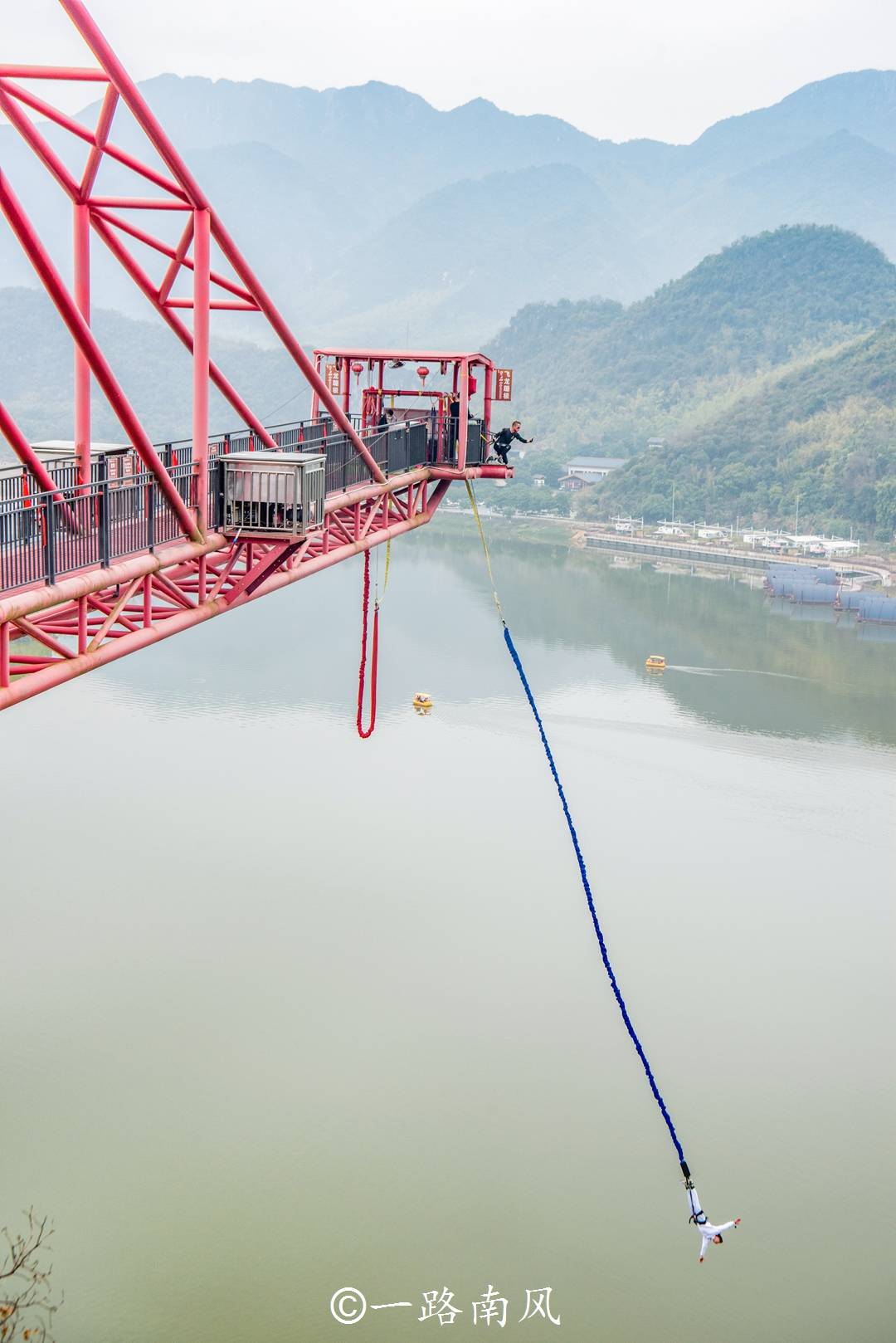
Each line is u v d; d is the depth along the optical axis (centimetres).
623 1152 3716
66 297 1725
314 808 6412
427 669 9731
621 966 4919
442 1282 3117
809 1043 4438
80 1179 3447
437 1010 4462
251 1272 3114
